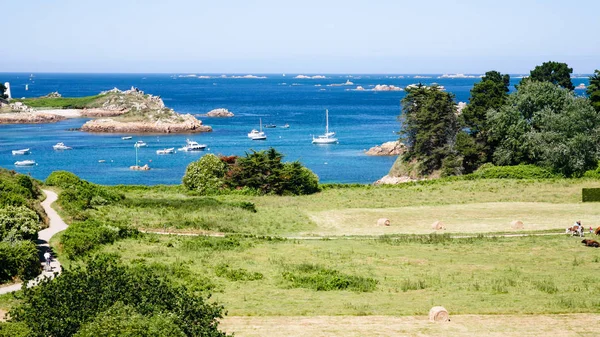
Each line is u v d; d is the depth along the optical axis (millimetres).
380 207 60938
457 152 91250
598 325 25172
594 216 53375
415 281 32906
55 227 43000
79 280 19609
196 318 19312
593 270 35188
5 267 30281
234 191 72188
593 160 78938
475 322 25609
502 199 63750
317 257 39062
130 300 18906
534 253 39875
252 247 42062
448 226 50688
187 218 51812
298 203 63844
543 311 27219
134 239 42625
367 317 26359
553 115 80375
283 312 27062
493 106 89750
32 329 17953
